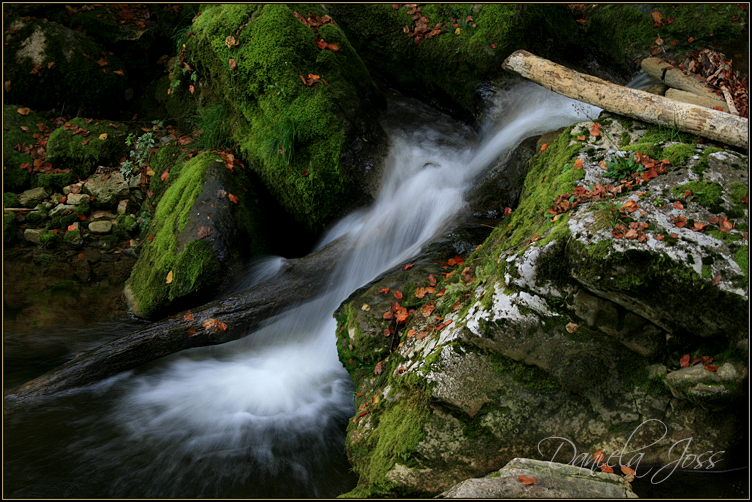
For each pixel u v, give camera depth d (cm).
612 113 432
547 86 470
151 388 452
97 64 780
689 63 510
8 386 438
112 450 372
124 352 460
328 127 534
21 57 752
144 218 670
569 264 312
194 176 560
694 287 291
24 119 747
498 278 339
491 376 323
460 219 517
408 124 633
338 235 556
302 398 441
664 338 311
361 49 696
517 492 271
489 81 614
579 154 391
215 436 392
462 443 319
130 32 823
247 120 578
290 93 540
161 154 686
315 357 493
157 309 532
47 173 706
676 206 324
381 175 558
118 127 741
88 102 774
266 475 350
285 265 498
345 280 516
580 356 318
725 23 590
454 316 360
